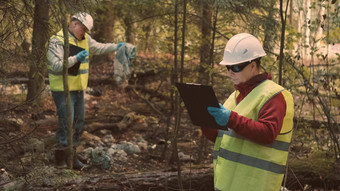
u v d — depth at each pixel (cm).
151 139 673
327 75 466
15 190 363
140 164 571
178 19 564
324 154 473
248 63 256
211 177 432
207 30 572
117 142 644
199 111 247
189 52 562
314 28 435
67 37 425
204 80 565
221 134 276
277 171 250
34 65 352
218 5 455
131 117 722
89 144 614
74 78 502
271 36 508
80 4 358
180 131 695
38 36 358
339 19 420
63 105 501
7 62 345
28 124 611
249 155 252
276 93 247
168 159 596
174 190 424
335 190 444
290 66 437
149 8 579
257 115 250
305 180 445
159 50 607
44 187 373
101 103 841
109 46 554
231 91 561
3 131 386
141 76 897
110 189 403
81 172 518
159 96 842
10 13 338
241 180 253
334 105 471
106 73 984
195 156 609
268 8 518
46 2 353
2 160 379
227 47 262
